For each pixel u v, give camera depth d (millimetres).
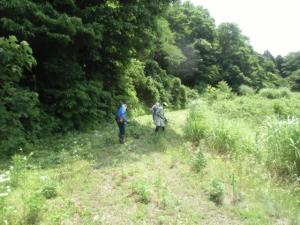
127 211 6562
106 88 20094
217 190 7492
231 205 7148
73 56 16141
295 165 9102
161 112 15766
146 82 31312
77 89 15172
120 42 18594
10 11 12430
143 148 12188
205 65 66250
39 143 12133
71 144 12164
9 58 10781
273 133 9852
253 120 21656
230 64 71875
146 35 19016
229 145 11828
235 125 13156
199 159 9680
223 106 25875
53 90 14961
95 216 6168
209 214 6691
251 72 77312
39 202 6164
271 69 99688
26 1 12617
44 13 13609
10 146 10359
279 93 42406
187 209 6781
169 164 10039
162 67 45156
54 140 12844
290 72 105812
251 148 11016
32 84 15273
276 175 9203
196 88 59594
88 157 10227
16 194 6965
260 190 7984
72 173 8508
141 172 9047
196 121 14891
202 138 13797
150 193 7277
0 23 12844
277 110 28734
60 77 15312
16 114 11070
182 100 41906
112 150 11445
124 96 20969
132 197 7242
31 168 8875
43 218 6008
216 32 74438
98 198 7125
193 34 70062
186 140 14211
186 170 9477
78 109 15336
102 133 14523
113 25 16656
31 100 11930
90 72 19406
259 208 7004
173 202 7043
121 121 12648
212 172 9242
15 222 5715
